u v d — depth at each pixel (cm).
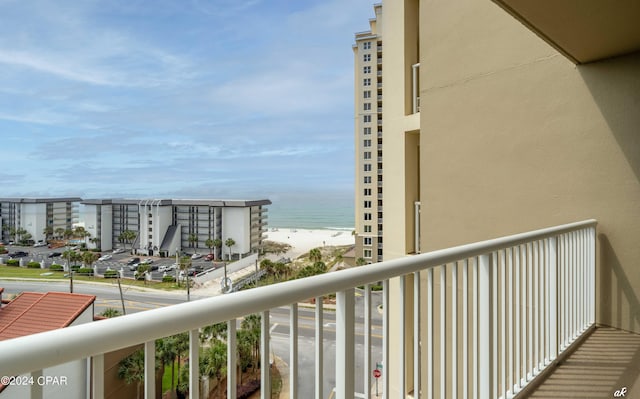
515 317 223
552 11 228
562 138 325
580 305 276
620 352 248
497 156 374
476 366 169
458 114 413
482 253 168
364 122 3238
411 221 577
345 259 3578
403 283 130
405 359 129
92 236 5078
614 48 282
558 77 329
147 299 2319
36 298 789
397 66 594
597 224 303
